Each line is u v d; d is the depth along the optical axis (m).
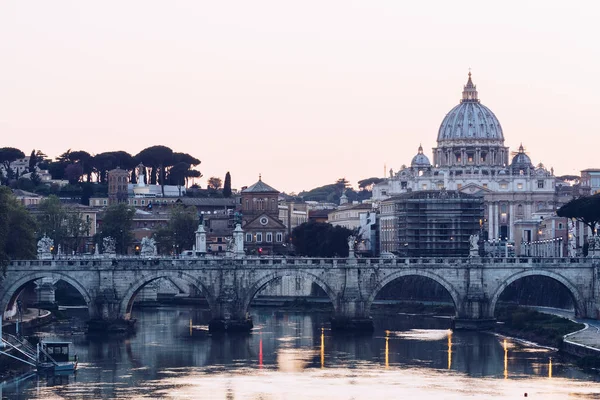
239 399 189.38
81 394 192.25
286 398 190.50
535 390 195.25
